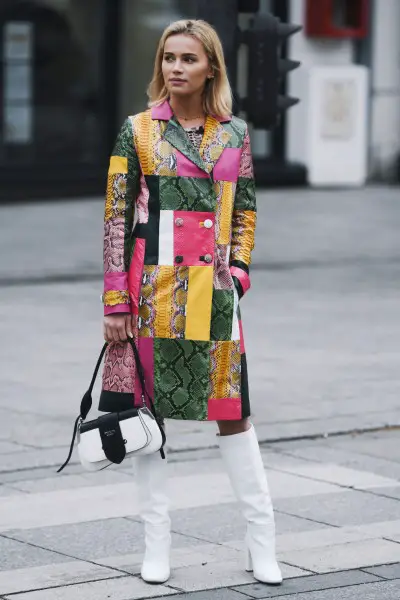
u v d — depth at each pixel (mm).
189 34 6320
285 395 11070
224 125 6473
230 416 6434
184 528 7512
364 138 28922
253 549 6590
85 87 25734
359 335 13930
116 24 25828
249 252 6598
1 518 7648
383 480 8641
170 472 8750
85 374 11727
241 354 6508
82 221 22656
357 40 29219
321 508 7941
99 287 16766
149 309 6371
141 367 6367
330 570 6766
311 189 28250
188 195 6344
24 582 6516
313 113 28219
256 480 6566
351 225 23000
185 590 6434
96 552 7039
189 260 6359
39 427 9859
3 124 24844
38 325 14109
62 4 25297
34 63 25125
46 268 17953
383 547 7164
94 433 6332
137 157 6391
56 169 25516
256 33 10656
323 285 17234
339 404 10797
